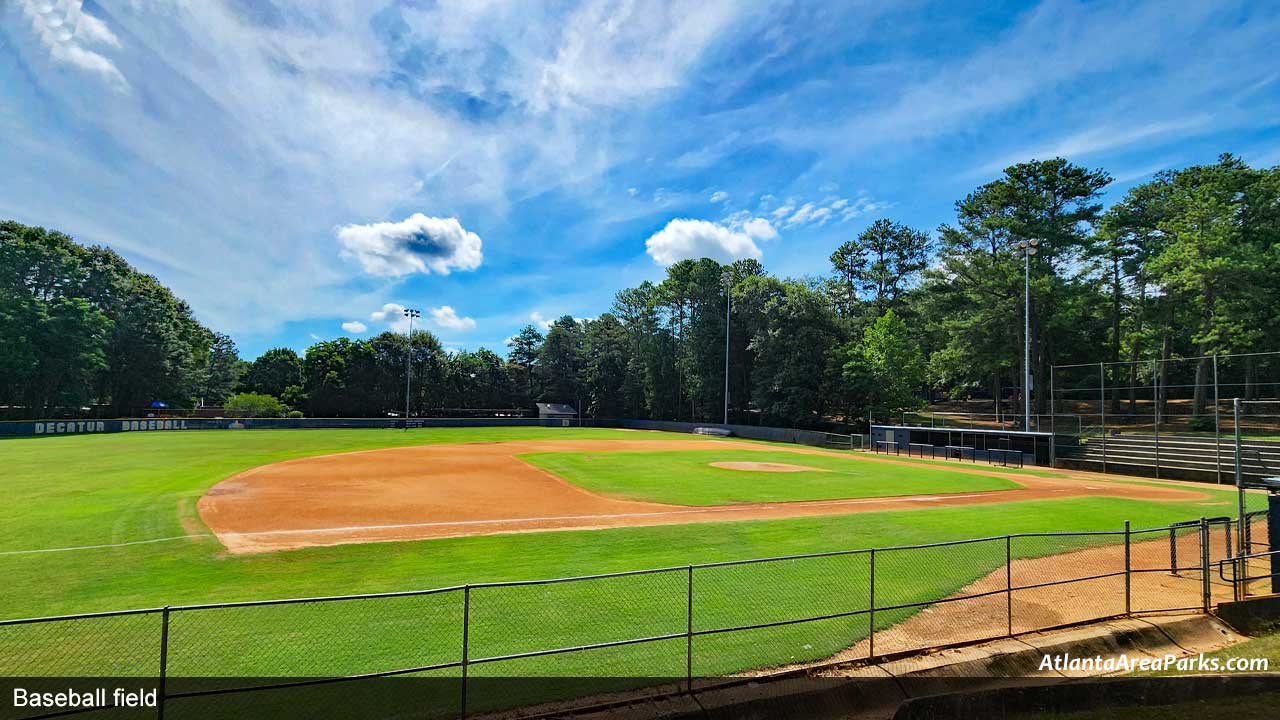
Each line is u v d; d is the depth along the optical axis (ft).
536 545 47.55
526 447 148.56
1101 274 186.29
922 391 263.90
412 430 215.72
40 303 186.39
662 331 280.31
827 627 29.78
